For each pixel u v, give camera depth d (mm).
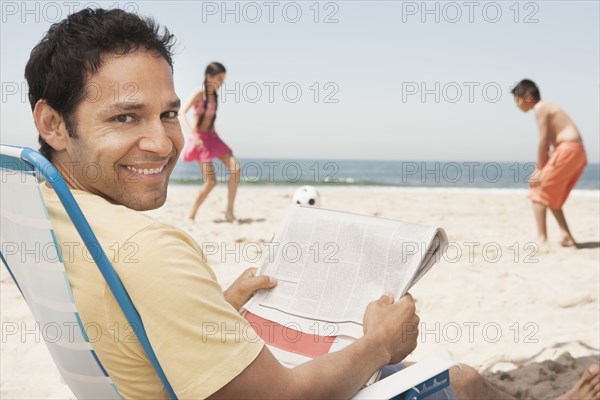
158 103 1114
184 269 1009
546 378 2557
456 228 6609
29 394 2436
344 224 1498
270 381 1027
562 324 3221
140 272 989
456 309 3477
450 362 1254
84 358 1078
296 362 1333
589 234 6051
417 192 12945
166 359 992
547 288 3861
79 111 1087
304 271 1482
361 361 1161
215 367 994
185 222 6789
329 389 1095
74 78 1069
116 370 1070
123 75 1080
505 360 2746
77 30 1073
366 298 1356
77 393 1207
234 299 1484
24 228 1056
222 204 9281
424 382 1210
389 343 1217
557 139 5309
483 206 9180
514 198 10648
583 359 2734
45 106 1110
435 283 4000
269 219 7285
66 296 1021
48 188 1150
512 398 1738
